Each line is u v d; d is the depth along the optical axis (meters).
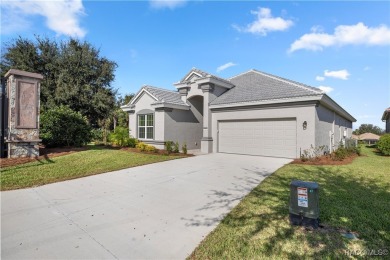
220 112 15.52
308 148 11.62
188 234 3.87
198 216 4.63
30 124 10.34
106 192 6.36
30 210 5.02
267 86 14.95
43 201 5.62
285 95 12.56
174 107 16.48
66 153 11.79
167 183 7.30
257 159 12.25
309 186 3.87
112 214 4.78
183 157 13.02
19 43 21.95
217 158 12.75
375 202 5.12
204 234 3.86
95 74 24.42
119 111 28.33
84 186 6.97
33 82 10.45
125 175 8.45
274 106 12.94
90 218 4.58
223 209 5.00
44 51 22.83
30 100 10.35
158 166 10.22
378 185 6.60
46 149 12.41
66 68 22.97
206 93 15.87
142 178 7.99
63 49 23.81
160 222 4.36
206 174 8.56
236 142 14.85
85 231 4.00
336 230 3.79
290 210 4.03
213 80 15.72
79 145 14.14
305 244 3.38
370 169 9.01
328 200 5.26
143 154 12.91
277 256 3.10
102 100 23.78
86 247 3.46
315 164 9.95
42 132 12.68
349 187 6.38
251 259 3.05
